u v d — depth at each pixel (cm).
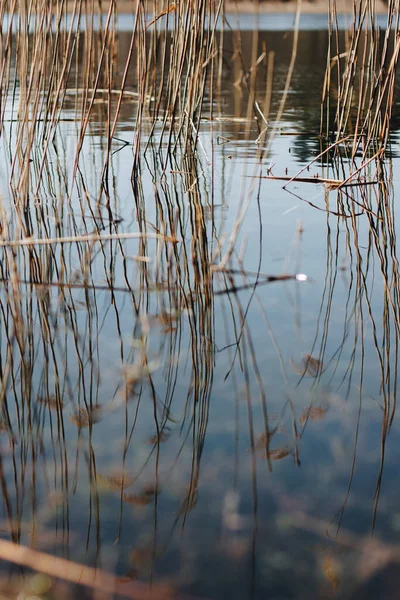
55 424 148
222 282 228
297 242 266
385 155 424
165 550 112
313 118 557
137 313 204
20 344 184
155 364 173
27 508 122
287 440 141
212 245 266
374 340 184
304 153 434
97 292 221
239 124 516
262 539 114
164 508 122
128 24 1692
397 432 143
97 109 608
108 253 260
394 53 362
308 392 159
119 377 167
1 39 294
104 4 888
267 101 245
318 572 106
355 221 296
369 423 146
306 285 224
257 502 122
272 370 170
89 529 117
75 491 126
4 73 304
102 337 188
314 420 148
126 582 105
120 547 112
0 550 111
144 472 132
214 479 129
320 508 121
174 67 403
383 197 335
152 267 244
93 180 375
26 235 273
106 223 294
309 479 128
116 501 124
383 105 592
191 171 393
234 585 104
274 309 206
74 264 248
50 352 180
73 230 284
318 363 172
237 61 830
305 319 198
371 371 168
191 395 159
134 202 328
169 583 105
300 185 360
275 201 327
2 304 211
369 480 128
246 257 251
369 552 110
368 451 137
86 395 159
